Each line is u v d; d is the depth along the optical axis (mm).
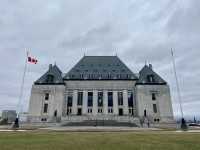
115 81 73625
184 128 35594
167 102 68625
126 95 71875
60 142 12797
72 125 55094
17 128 38125
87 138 15648
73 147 10625
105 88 72750
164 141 13531
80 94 72375
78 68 77938
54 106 68625
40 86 70875
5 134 19734
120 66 78750
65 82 73375
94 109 69812
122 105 70875
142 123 59469
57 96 69750
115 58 82438
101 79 73688
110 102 71375
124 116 63562
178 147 10719
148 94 69688
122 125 54906
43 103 69312
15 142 12641
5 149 9875
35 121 65750
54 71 74938
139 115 67375
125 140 14094
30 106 68562
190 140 14188
